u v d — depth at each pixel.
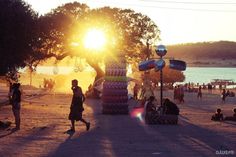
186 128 23.83
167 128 23.80
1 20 24.52
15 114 22.20
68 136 19.78
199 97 63.53
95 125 24.77
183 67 31.19
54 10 60.91
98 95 54.78
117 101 32.75
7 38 24.73
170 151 15.80
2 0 24.83
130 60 63.25
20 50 25.91
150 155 14.92
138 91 52.56
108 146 16.91
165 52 30.78
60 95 59.69
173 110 26.17
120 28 61.78
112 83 32.81
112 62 32.88
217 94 74.69
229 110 39.25
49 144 17.27
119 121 27.58
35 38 27.66
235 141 18.56
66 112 33.16
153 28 62.47
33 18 27.16
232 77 196.62
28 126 23.47
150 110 26.47
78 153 15.27
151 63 31.02
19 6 25.48
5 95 53.56
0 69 26.50
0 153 15.07
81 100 22.02
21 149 15.95
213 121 28.27
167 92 77.88
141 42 62.50
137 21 62.19
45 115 30.39
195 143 17.89
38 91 71.06
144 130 22.69
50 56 60.06
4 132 20.80
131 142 18.05
